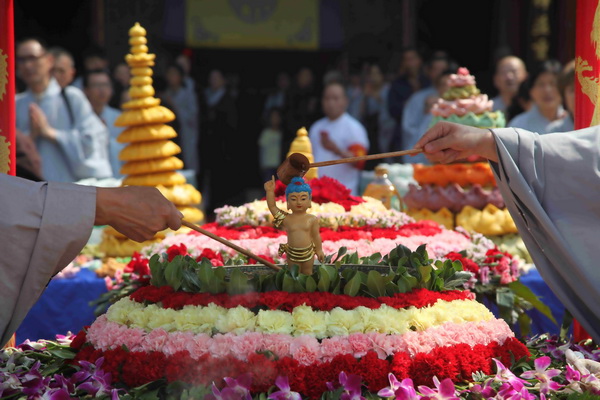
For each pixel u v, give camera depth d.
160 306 2.68
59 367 2.79
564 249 3.09
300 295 2.58
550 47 13.48
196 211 5.54
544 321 4.90
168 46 17.53
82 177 7.64
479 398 2.47
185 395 2.39
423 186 5.49
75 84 10.91
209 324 2.51
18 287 2.64
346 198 4.60
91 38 16.36
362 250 3.88
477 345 2.66
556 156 3.12
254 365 2.39
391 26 18.02
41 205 2.64
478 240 4.58
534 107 7.62
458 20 17.47
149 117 5.38
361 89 13.79
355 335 2.48
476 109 5.48
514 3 15.36
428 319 2.61
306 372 2.41
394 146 11.28
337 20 18.05
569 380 2.74
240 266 3.00
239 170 15.10
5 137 3.62
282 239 4.07
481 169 5.29
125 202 2.71
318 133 8.80
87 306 4.96
